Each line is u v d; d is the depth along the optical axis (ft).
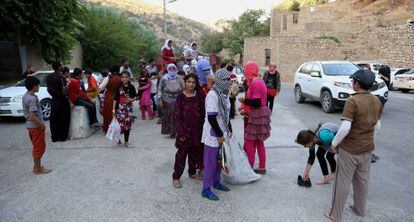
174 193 16.28
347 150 13.06
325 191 16.60
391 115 36.55
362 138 12.91
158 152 22.72
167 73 26.73
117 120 23.32
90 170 19.33
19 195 16.07
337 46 100.58
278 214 14.26
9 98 33.06
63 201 15.44
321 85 39.68
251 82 17.84
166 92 25.99
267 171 19.21
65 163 20.54
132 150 23.21
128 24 104.37
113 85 27.20
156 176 18.43
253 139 18.02
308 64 45.80
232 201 15.44
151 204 15.15
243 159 17.29
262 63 127.54
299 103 46.57
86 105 26.73
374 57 94.07
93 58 88.07
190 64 37.29
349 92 36.27
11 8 41.14
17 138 27.02
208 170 15.44
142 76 35.40
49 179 18.01
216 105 14.98
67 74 29.53
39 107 18.58
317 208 14.82
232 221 13.69
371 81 12.69
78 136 26.27
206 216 14.08
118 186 17.10
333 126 16.33
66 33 50.93
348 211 14.57
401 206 15.11
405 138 26.53
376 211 14.61
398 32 86.33
